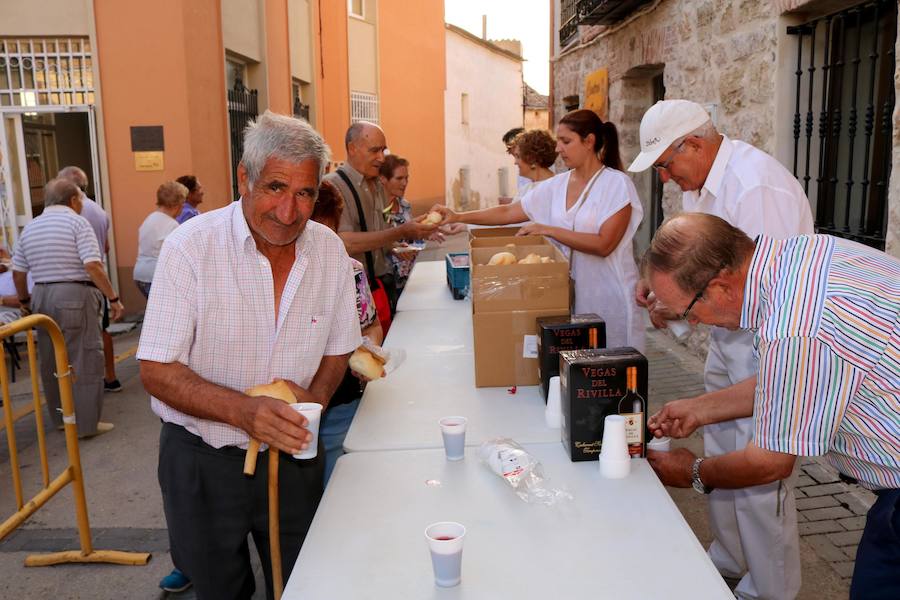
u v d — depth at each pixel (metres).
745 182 2.40
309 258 1.99
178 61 8.34
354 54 17.30
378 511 1.78
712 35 5.60
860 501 3.56
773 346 1.51
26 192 8.52
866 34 4.18
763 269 1.57
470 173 26.67
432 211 3.84
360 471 2.01
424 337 3.44
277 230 1.79
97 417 4.80
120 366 6.59
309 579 1.51
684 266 1.60
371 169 3.88
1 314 5.96
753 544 2.48
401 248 4.82
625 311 3.34
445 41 22.50
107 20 8.26
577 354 2.09
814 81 4.51
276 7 11.32
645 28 7.16
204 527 2.06
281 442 1.74
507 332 2.63
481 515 1.74
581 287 3.43
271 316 1.94
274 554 2.01
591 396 1.98
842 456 1.72
